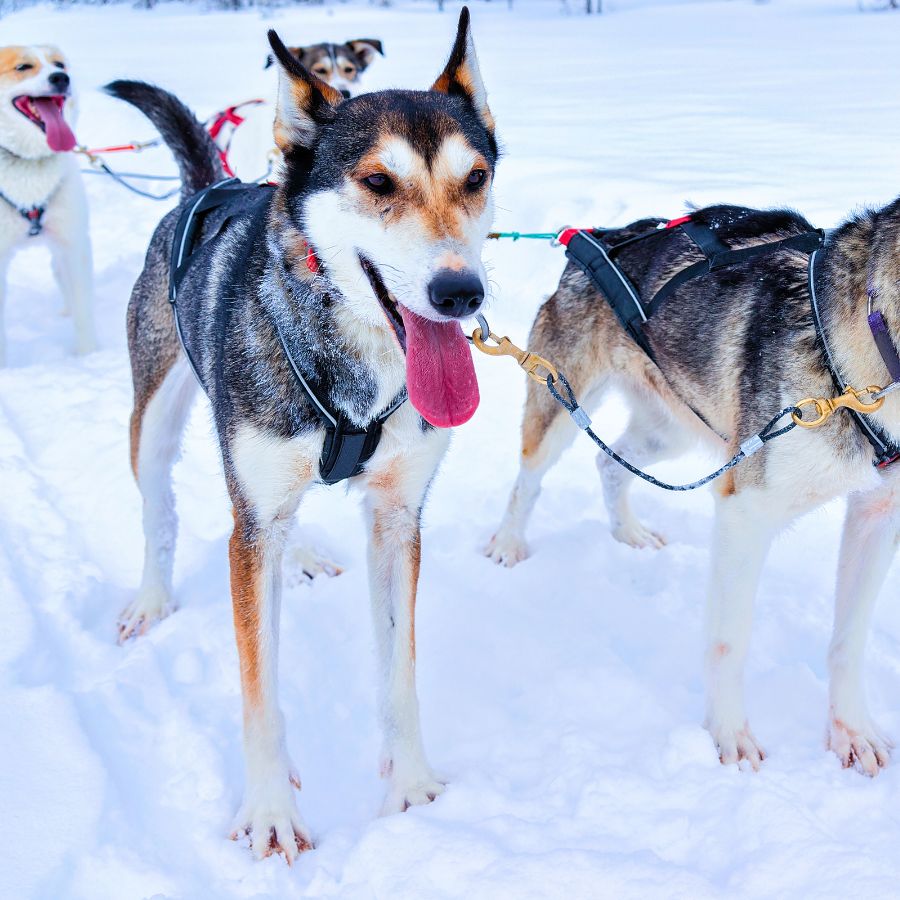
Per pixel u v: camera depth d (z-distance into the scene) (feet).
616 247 9.59
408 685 7.46
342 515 11.57
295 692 8.48
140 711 8.05
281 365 6.69
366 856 6.59
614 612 9.63
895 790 7.09
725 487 7.64
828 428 6.78
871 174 18.01
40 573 9.91
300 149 6.77
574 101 30.32
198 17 79.71
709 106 27.91
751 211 8.81
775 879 6.20
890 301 6.41
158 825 6.99
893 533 7.39
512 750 7.80
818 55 38.99
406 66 37.93
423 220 6.18
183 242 8.66
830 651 7.78
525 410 10.43
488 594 10.07
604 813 6.92
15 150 15.28
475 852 6.47
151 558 9.60
